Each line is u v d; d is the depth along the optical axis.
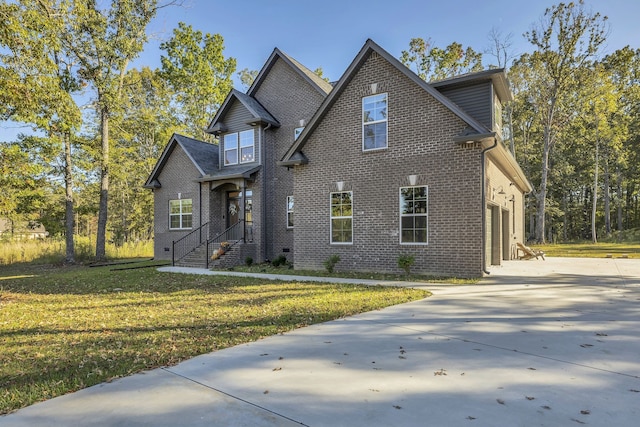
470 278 11.04
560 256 19.89
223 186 19.66
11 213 19.75
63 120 15.23
